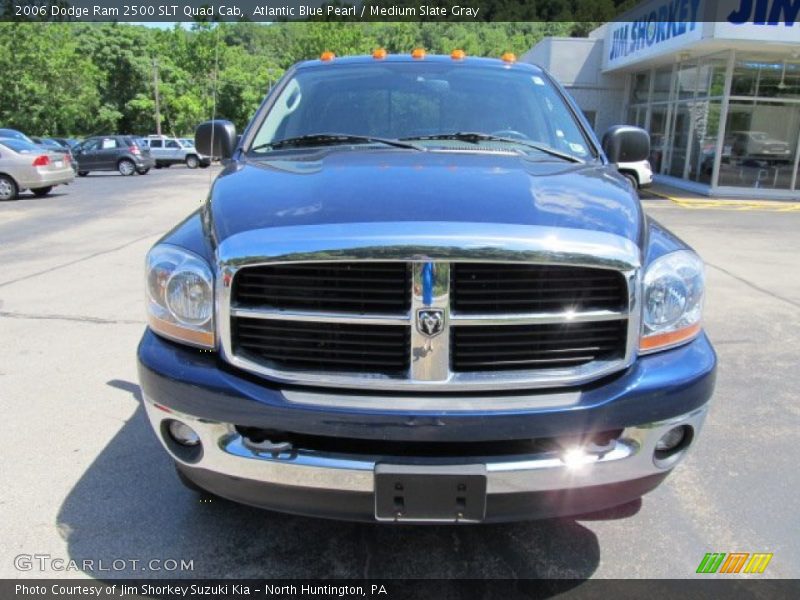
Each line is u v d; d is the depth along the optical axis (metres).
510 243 1.95
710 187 17.03
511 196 2.22
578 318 2.04
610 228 2.11
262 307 2.05
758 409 3.88
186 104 45.59
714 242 9.84
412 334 1.99
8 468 3.16
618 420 2.06
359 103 3.40
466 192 2.24
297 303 2.04
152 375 2.19
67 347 4.82
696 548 2.64
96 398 3.95
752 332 5.34
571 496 2.12
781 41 14.72
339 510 2.11
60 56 45.16
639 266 2.07
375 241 1.95
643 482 2.21
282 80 3.68
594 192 2.41
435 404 2.01
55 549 2.59
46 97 44.50
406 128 3.29
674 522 2.81
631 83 23.34
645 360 2.15
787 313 5.90
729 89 16.44
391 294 2.01
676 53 17.30
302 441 2.09
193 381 2.11
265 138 3.33
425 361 2.00
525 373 2.05
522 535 2.72
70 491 2.98
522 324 2.02
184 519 2.79
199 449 2.19
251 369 2.07
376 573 2.49
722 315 5.82
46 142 29.52
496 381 2.02
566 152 3.17
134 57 54.19
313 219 2.07
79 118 49.66
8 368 4.41
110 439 3.46
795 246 9.56
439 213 2.07
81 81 47.19
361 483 2.03
